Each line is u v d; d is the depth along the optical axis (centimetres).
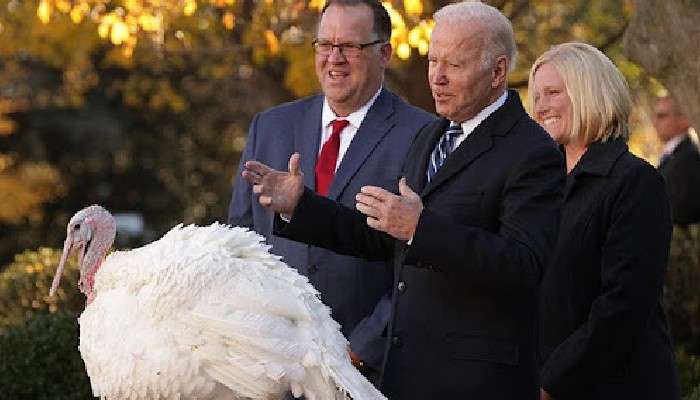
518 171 1139
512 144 1156
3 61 4628
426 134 1252
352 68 1438
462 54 1158
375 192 1094
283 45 2525
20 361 1942
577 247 1295
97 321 1262
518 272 1091
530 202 1128
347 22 1430
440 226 1088
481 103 1175
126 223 4197
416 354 1177
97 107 5309
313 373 1197
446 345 1164
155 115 5331
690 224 2355
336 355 1190
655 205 1274
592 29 3039
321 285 1410
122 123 5375
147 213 5475
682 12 1667
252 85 3819
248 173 1229
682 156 2317
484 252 1084
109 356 1245
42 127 5284
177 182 5431
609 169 1288
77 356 1961
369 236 1245
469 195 1158
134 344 1226
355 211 1253
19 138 5297
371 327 1348
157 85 3750
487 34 1159
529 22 3020
